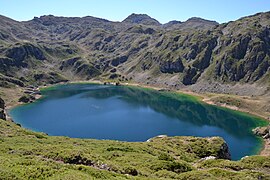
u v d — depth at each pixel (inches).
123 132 6845.5
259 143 6368.1
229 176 2148.1
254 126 7780.5
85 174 1432.1
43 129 6978.4
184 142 4397.1
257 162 2822.3
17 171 1336.1
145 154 2859.3
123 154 2711.6
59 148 2198.6
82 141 3553.2
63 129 6998.0
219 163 2775.6
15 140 2957.7
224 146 4340.6
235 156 5565.9
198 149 4128.9
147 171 2162.9
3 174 1246.3
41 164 1520.7
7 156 1875.0
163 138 4611.2
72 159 1920.5
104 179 1454.2
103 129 7057.1
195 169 2452.0
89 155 2026.3
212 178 2052.2
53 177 1318.9
